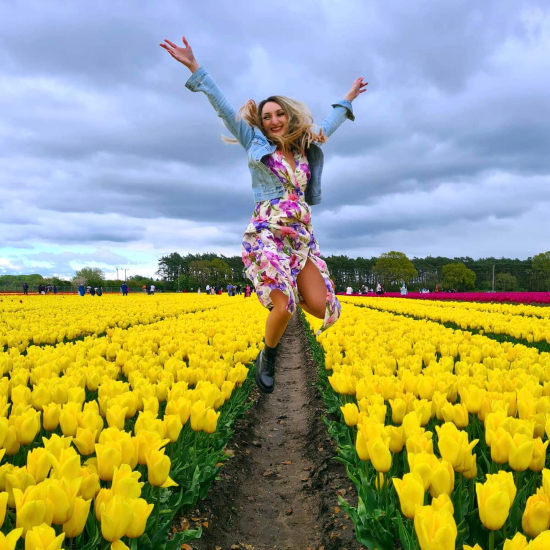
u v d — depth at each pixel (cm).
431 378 380
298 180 410
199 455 364
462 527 234
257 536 357
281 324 393
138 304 2419
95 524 236
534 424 288
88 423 283
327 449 484
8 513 225
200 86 429
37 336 859
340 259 14400
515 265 13188
